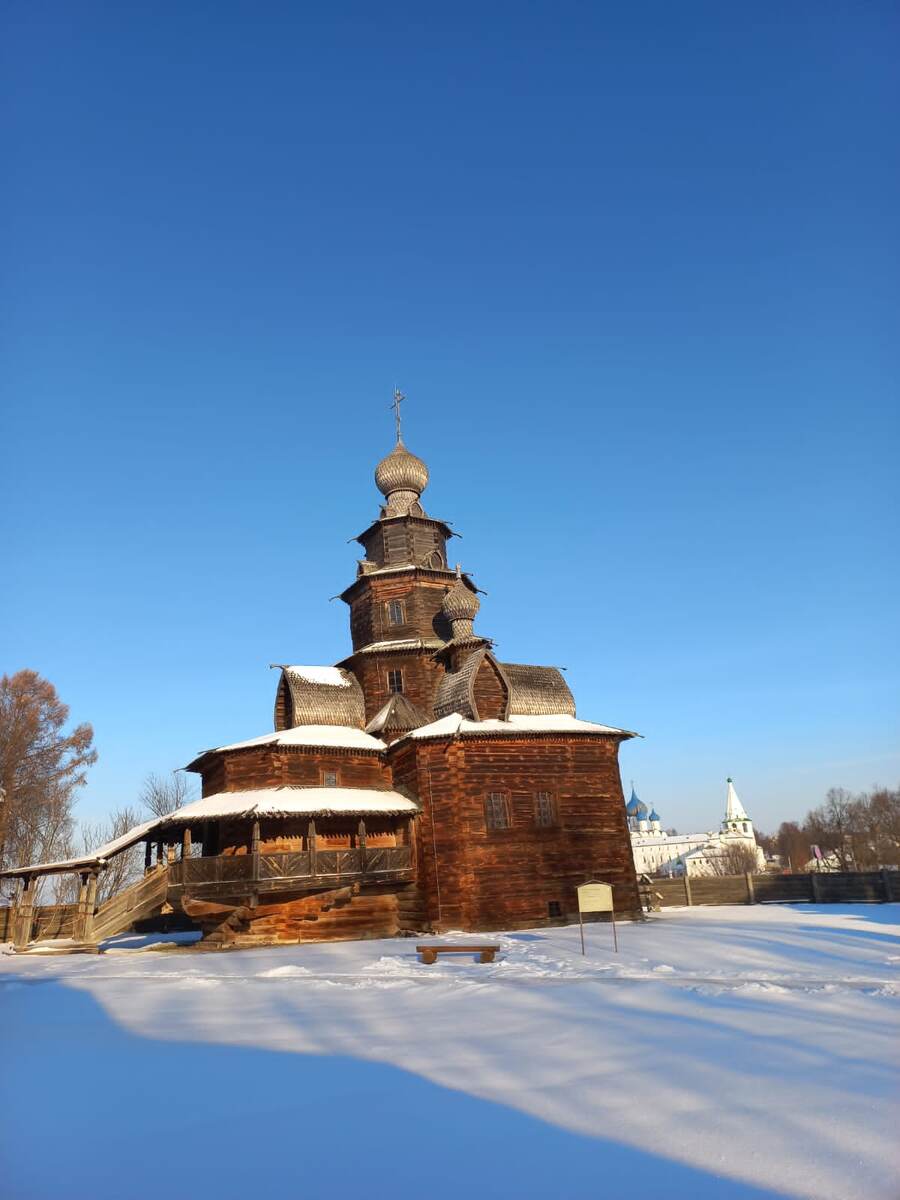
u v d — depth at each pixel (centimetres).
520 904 3186
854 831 10338
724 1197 567
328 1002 1535
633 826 17062
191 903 2919
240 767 3378
